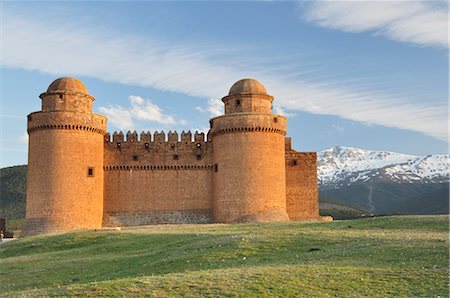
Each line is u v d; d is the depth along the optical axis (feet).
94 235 167.53
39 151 220.23
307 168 247.91
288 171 247.29
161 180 239.09
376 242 113.91
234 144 224.53
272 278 85.10
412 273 87.15
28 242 170.91
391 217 157.38
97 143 229.45
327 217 246.27
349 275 86.63
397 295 77.77
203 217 236.02
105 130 235.81
